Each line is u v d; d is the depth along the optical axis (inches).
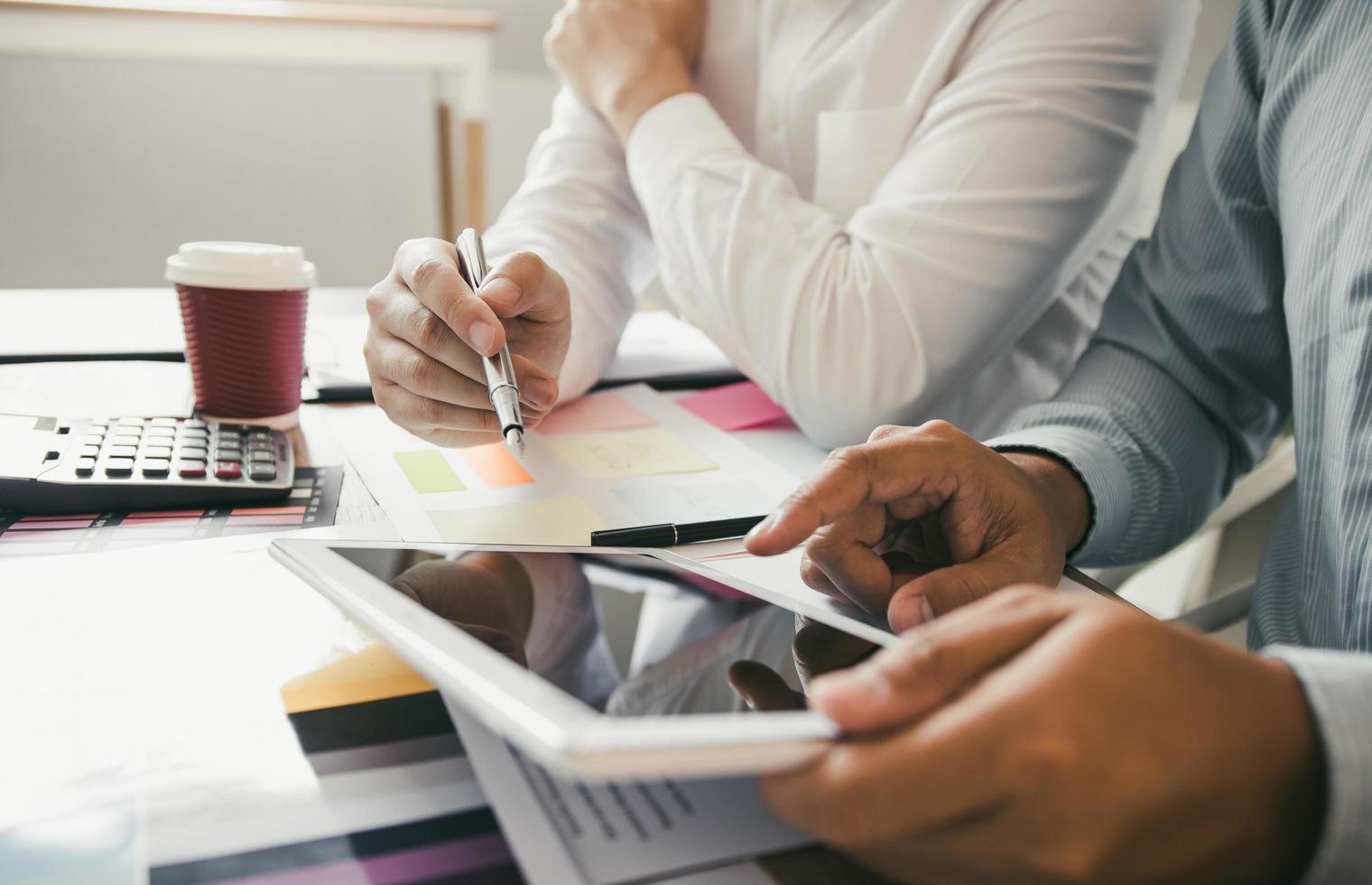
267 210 75.5
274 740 12.6
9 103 66.4
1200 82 77.4
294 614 16.0
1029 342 34.4
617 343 33.2
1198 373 26.3
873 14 33.7
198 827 10.9
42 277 71.2
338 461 23.6
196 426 23.2
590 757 8.9
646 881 10.4
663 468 24.7
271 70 71.7
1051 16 28.4
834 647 13.8
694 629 14.2
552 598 15.2
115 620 15.4
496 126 82.0
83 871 10.1
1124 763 9.1
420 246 24.3
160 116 70.3
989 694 9.6
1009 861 9.4
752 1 36.3
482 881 10.2
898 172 29.7
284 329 24.1
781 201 29.1
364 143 76.2
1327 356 20.9
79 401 23.9
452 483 22.6
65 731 12.5
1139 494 23.8
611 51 32.9
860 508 17.1
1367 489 18.9
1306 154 22.5
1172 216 28.0
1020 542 17.4
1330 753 9.8
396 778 11.9
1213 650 10.4
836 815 9.5
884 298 27.2
